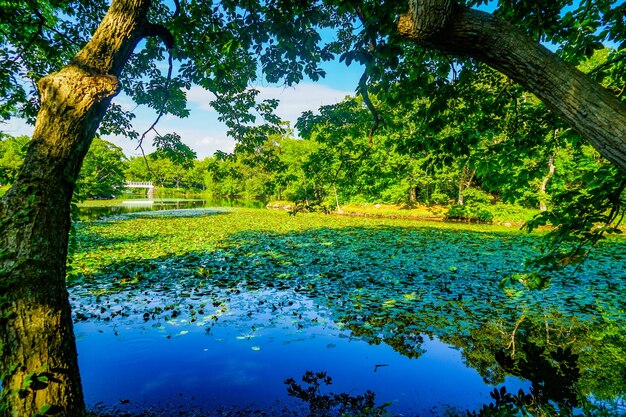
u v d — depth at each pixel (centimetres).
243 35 314
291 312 500
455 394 301
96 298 552
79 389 163
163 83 463
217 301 548
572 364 115
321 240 1241
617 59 238
